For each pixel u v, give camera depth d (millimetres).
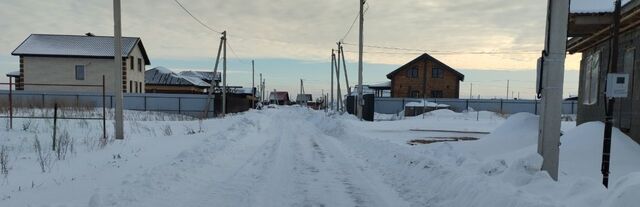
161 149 12297
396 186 7762
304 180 8344
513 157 8992
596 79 12820
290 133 20359
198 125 22547
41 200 6227
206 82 74625
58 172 8531
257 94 108062
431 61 55969
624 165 8172
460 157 8945
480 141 11977
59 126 17656
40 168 8883
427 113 39688
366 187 7707
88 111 27188
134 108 40469
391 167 9547
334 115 31656
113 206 5797
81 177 7926
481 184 6191
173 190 7035
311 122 30438
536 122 11859
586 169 7973
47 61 46188
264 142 15695
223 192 7168
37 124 17969
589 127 10016
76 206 5855
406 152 10352
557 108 6652
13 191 6820
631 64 10406
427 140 15953
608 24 10406
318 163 10523
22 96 39312
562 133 11500
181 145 13320
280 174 8977
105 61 46625
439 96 55938
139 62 51688
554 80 6633
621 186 4344
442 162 8680
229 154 11711
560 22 6570
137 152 11539
